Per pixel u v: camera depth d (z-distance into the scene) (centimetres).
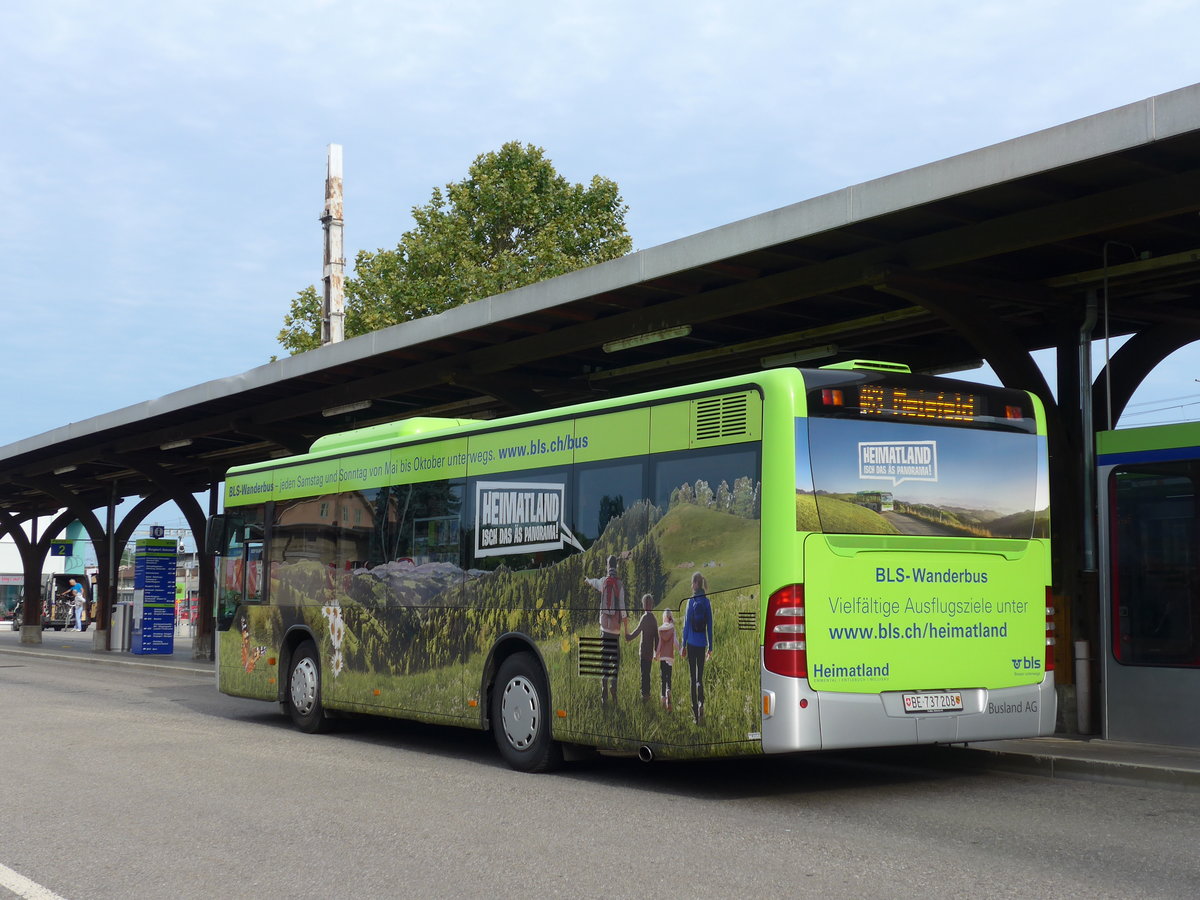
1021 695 952
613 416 1022
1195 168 987
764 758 1159
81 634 5356
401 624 1260
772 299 1311
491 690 1137
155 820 841
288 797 938
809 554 872
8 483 3350
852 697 877
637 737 962
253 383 2014
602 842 762
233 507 1617
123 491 3778
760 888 639
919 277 1191
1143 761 1004
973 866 687
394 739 1355
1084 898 612
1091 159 941
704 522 927
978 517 943
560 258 3756
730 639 894
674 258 1282
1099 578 1178
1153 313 1364
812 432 884
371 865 702
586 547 1030
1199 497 1097
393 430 1330
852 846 745
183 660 2917
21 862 718
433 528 1227
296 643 1472
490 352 1705
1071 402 1320
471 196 3944
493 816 855
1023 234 1094
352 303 3869
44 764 1116
